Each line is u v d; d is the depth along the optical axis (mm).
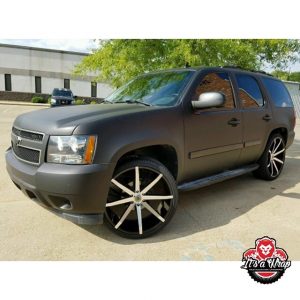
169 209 3342
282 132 5578
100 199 2893
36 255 2895
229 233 3389
